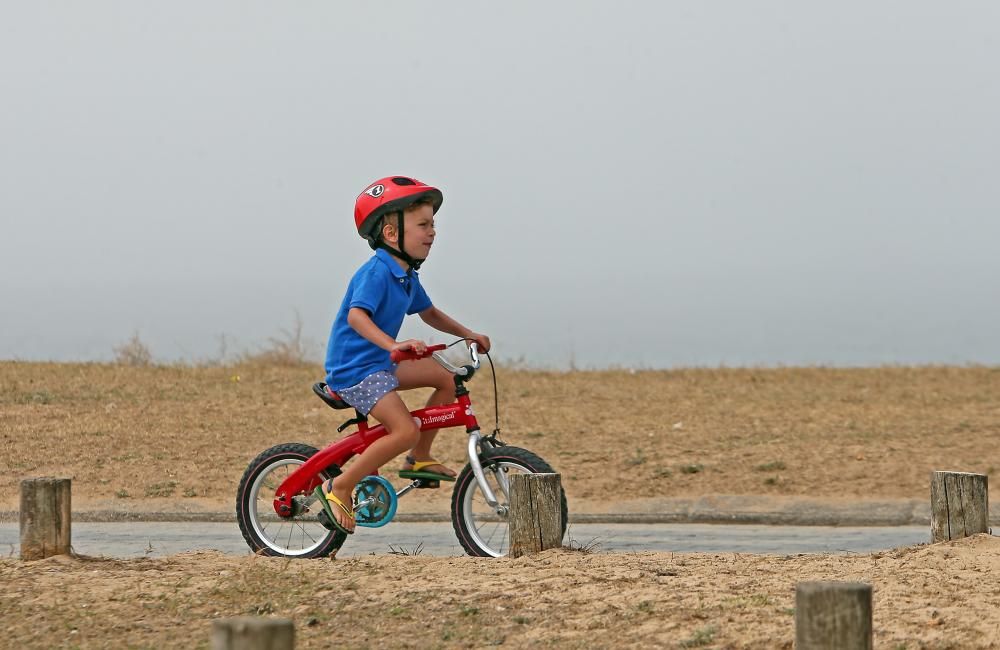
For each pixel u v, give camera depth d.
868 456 47.72
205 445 50.44
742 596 21.03
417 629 20.25
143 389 62.56
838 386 68.44
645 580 22.62
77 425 53.22
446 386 27.53
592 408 60.03
